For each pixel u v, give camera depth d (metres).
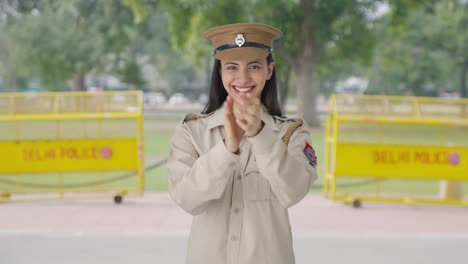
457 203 7.83
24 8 29.83
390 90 38.00
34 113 8.07
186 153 2.15
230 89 2.07
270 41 2.07
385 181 10.88
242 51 2.00
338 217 7.23
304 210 7.59
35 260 5.48
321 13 20.53
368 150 7.82
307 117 22.70
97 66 29.59
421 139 18.55
